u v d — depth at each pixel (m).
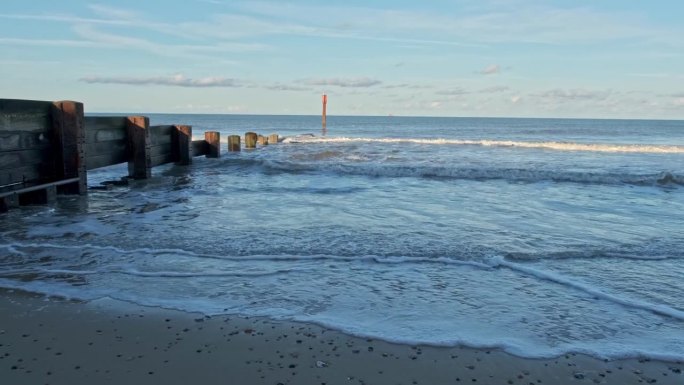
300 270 5.26
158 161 14.54
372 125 75.19
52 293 4.50
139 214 8.23
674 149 23.78
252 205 9.17
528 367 3.32
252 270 5.23
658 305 4.41
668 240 6.80
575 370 3.29
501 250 6.12
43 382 3.04
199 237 6.60
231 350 3.50
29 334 3.70
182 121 86.81
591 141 35.78
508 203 9.71
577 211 9.00
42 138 9.22
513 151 22.34
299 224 7.50
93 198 9.83
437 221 7.86
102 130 11.07
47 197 8.77
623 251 6.16
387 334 3.78
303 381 3.11
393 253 5.91
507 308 4.31
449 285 4.87
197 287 4.71
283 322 3.97
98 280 4.86
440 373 3.24
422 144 26.50
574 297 4.60
